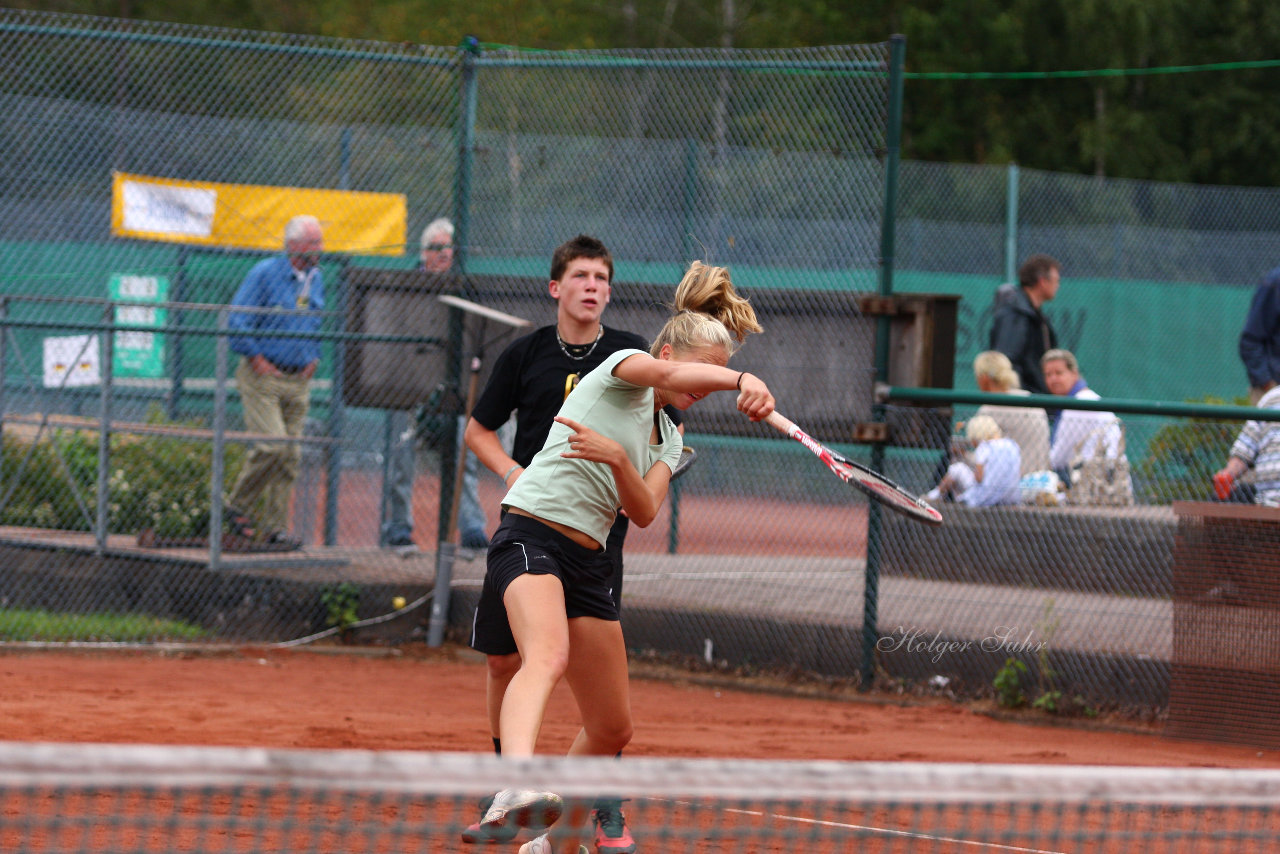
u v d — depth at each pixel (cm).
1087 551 2111
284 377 2588
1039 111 8400
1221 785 725
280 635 2480
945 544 2212
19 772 575
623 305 2391
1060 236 5603
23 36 2639
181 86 2730
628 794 652
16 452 2623
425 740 1730
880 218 2273
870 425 2217
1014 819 1256
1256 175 8444
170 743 1611
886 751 1784
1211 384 5588
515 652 1277
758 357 2328
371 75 2662
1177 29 8550
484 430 1458
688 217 2534
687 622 2381
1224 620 1931
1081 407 2047
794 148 2491
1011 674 2119
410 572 2591
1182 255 5662
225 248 2725
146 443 2619
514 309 2497
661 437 1268
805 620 2295
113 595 2503
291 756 612
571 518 1177
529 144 2606
